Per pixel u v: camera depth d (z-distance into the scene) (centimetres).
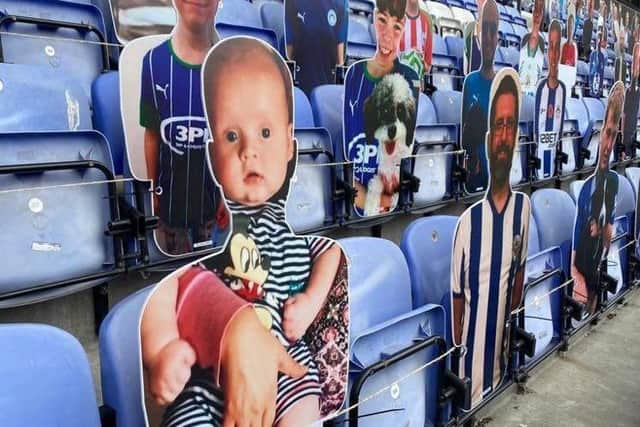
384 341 145
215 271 100
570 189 298
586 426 201
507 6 600
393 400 145
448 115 311
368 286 155
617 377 240
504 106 186
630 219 332
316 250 120
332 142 226
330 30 269
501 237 190
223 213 174
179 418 95
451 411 171
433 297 181
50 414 87
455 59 391
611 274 312
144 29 207
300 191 203
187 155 162
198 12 161
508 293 199
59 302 148
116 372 99
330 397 126
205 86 98
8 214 132
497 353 198
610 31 625
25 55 186
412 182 239
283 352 113
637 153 454
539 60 375
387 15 214
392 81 223
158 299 92
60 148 142
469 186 270
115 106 168
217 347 100
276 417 113
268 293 110
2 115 148
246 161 105
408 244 177
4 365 83
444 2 488
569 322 254
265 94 108
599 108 458
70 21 198
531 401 217
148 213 157
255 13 280
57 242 141
